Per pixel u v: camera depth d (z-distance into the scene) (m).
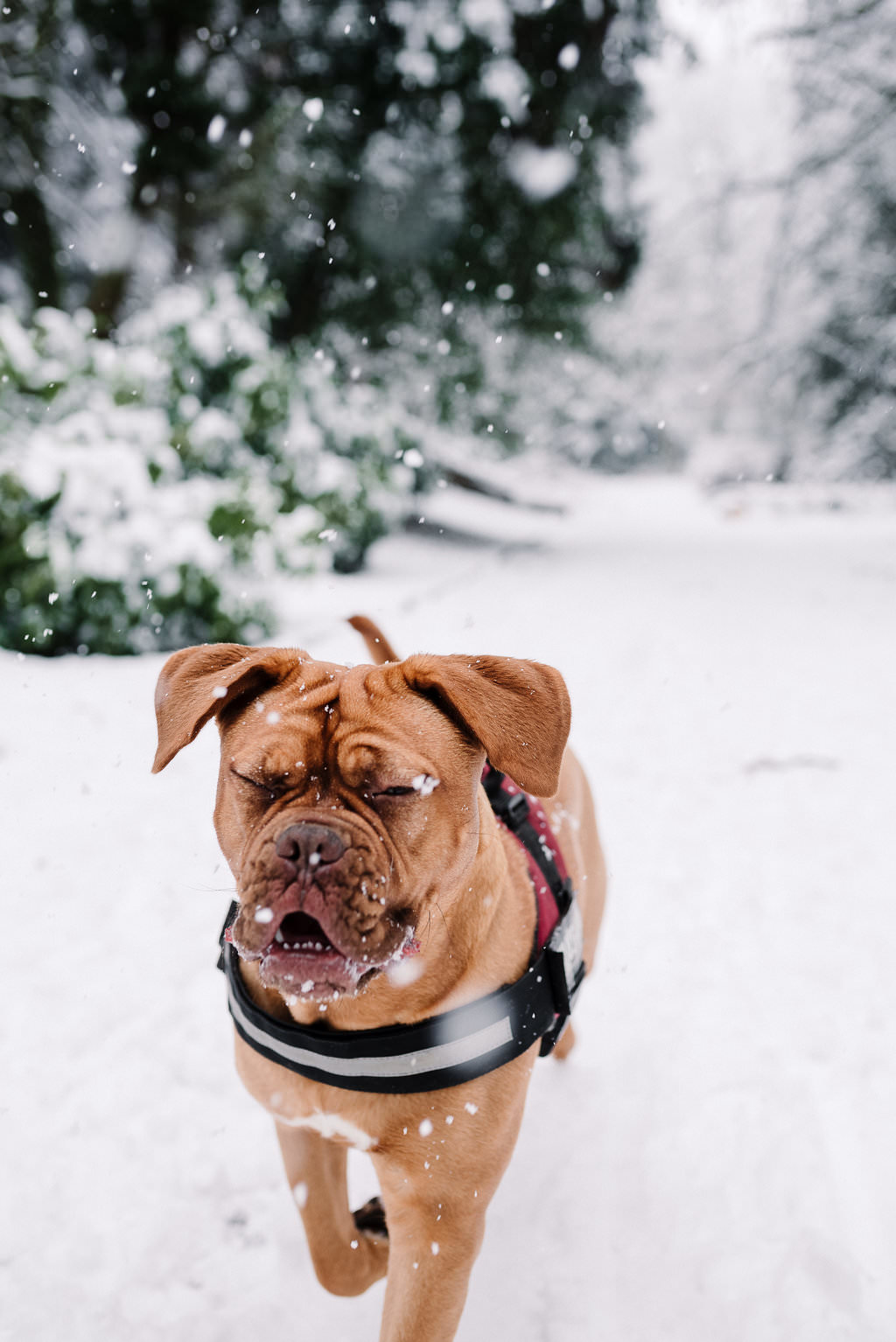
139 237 13.02
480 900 1.82
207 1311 2.13
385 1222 2.22
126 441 7.10
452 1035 1.71
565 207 16.08
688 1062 3.04
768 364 24.80
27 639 6.89
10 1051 2.94
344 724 1.71
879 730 6.55
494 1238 2.37
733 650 9.14
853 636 9.92
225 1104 2.79
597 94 14.90
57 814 4.53
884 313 21.80
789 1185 2.52
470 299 16.72
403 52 13.62
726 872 4.44
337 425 11.60
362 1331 2.11
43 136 11.77
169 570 6.87
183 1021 3.15
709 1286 2.24
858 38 15.19
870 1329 2.12
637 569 15.92
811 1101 2.84
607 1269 2.28
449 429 19.06
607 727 6.57
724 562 17.08
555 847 2.24
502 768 1.71
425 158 15.03
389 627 8.95
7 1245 2.26
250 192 12.84
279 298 9.58
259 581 7.72
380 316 16.62
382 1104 1.72
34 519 6.70
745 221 19.97
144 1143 2.61
